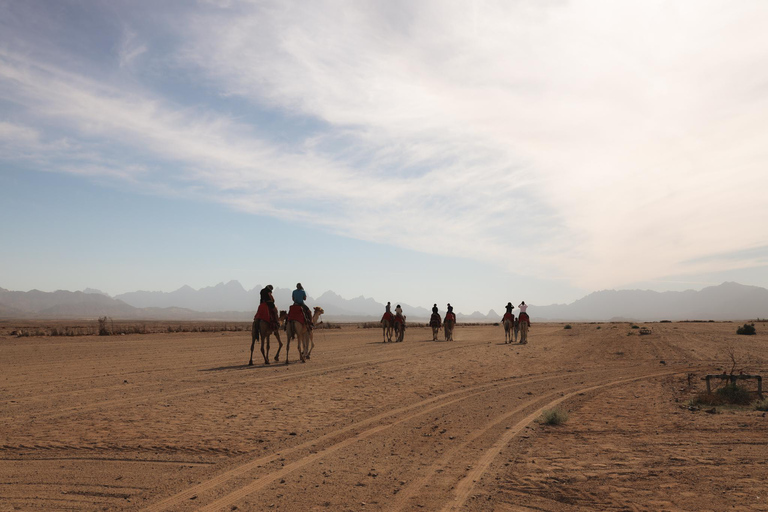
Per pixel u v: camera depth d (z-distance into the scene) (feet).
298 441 29.22
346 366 64.54
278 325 68.13
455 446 28.17
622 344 102.89
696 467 23.94
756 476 22.45
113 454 26.55
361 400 42.01
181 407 38.01
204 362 68.64
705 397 41.65
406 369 62.44
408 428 32.45
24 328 201.16
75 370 58.65
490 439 29.60
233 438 29.71
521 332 111.34
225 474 23.48
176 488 21.72
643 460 25.21
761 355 76.74
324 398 42.60
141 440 29.04
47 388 45.70
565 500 19.98
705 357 75.77
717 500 19.67
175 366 63.57
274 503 19.94
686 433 30.86
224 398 41.81
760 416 35.68
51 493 21.18
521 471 23.61
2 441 28.71
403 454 26.68
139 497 20.71
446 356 79.66
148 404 38.93
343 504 19.79
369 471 23.88
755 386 48.70
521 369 64.13
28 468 24.32
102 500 20.44
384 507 19.44
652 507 19.12
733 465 24.16
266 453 26.84
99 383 48.80
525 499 20.12
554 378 56.13
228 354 80.89
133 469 24.22
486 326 269.85
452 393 45.93
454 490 21.22
